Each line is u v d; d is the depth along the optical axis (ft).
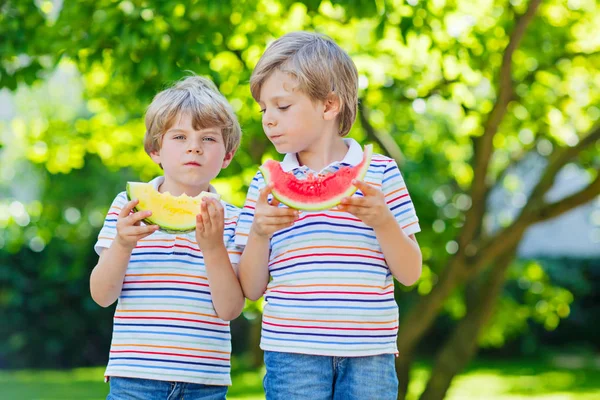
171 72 17.94
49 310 51.21
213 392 10.50
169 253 10.53
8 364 51.03
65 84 53.57
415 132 30.07
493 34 22.85
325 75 9.62
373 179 10.03
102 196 57.31
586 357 62.13
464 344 27.32
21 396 37.96
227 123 10.82
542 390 42.55
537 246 83.61
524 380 47.67
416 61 23.86
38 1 22.12
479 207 24.30
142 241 10.62
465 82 23.80
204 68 18.25
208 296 10.49
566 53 24.61
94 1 19.36
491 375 50.70
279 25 21.94
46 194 57.00
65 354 52.11
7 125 32.60
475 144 24.94
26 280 50.42
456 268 24.54
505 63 21.49
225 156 11.25
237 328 56.65
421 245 26.89
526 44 24.61
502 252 26.09
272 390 9.64
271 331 9.71
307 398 9.40
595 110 27.17
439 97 26.86
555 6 25.31
